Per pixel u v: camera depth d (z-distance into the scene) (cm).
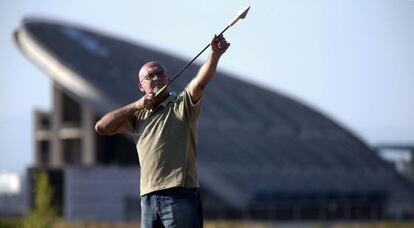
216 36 1652
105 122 1748
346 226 19050
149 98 1714
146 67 1753
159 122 1716
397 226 18950
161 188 1688
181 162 1697
